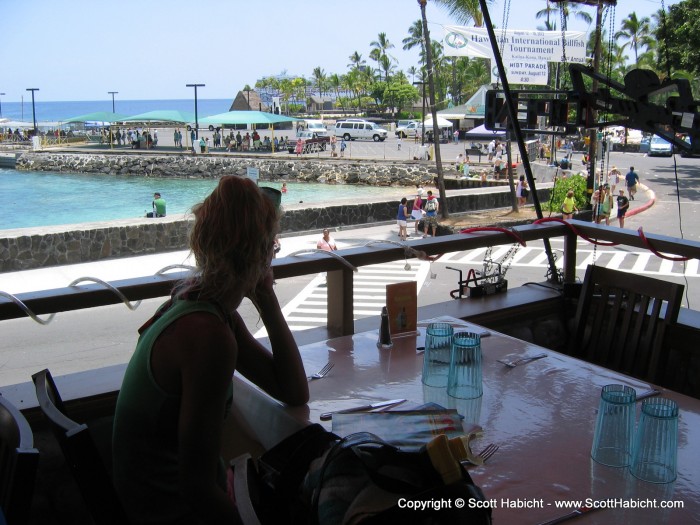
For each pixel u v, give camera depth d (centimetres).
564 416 184
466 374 196
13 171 4366
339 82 10531
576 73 417
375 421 170
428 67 2020
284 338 183
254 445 206
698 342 260
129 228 1585
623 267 1356
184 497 132
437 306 333
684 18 2091
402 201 1820
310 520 129
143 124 6078
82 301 214
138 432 139
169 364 134
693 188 2681
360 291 1205
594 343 301
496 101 455
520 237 331
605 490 147
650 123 385
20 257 1450
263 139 5397
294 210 1905
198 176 4006
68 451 122
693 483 151
